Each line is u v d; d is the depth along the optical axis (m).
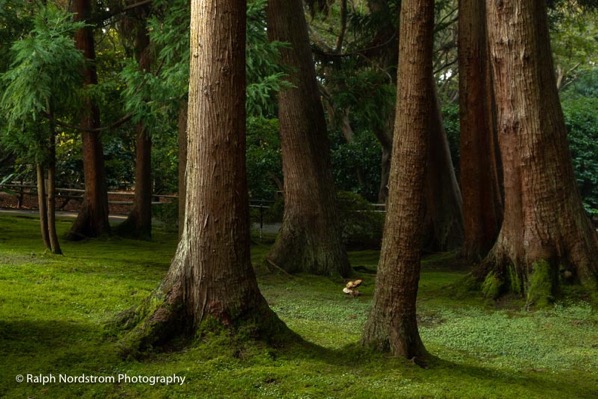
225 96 6.21
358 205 16.45
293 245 11.70
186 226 6.41
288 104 11.73
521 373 6.47
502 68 9.64
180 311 6.31
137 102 10.42
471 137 13.66
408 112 5.89
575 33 23.72
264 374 5.71
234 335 6.20
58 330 6.70
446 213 15.74
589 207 20.25
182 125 11.43
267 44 10.10
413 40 5.84
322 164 11.86
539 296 9.36
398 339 6.13
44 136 11.50
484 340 7.77
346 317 8.64
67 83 9.87
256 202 20.08
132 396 5.33
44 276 9.70
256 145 20.39
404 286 6.12
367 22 16.31
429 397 5.34
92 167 16.27
